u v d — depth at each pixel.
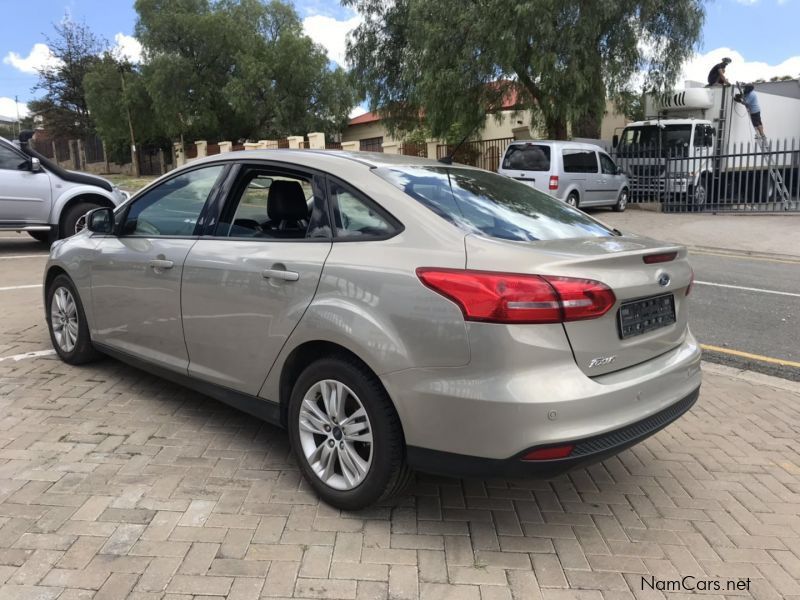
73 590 2.47
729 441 4.05
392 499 3.14
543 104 17.30
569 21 15.60
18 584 2.49
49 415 4.08
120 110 38.09
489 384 2.56
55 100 45.44
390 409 2.86
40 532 2.83
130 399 4.40
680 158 18.03
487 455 2.61
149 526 2.90
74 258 4.73
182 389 4.62
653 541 2.96
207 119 36.84
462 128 19.88
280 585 2.54
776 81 20.06
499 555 2.80
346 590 2.53
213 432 3.93
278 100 36.91
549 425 2.56
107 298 4.41
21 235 13.05
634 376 2.89
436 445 2.71
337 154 3.53
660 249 3.05
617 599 2.55
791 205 18.27
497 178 3.87
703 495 3.39
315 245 3.18
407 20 18.38
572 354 2.64
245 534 2.87
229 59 37.22
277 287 3.22
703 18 16.75
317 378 3.10
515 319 2.53
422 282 2.71
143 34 36.31
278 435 3.92
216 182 3.83
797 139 20.98
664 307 3.17
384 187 3.11
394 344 2.75
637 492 3.41
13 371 4.86
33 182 9.82
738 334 6.54
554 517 3.14
